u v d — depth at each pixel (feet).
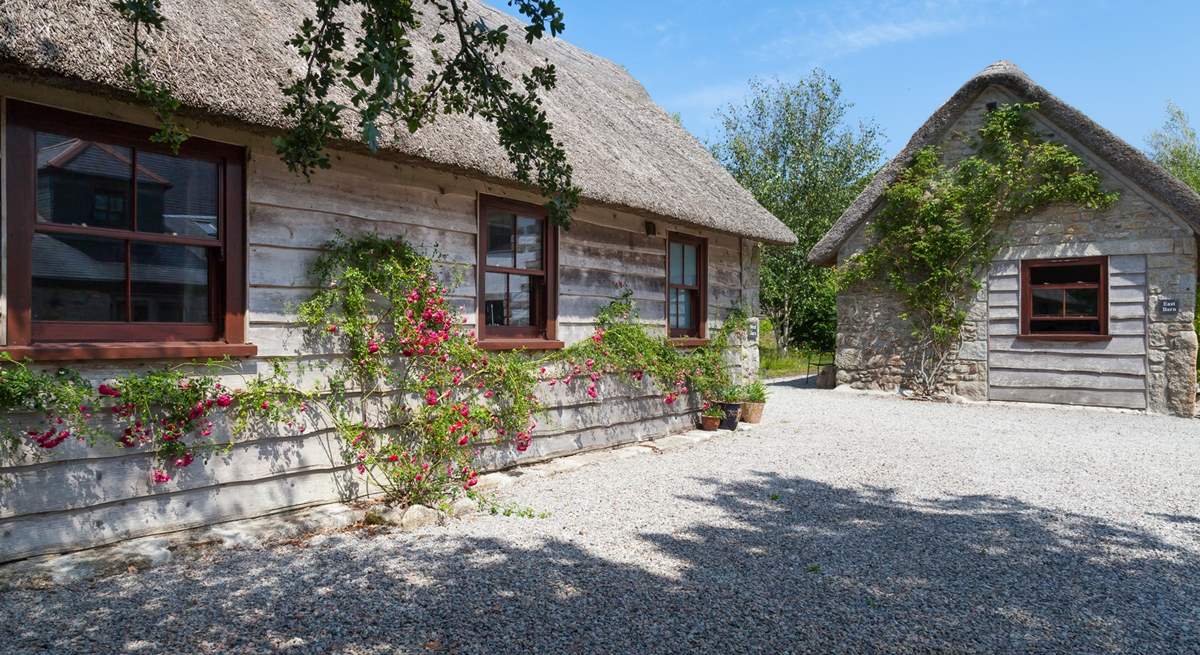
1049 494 19.34
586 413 23.67
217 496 14.11
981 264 39.73
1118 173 35.99
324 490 15.93
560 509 16.84
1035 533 15.65
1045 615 11.10
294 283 15.30
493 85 10.00
